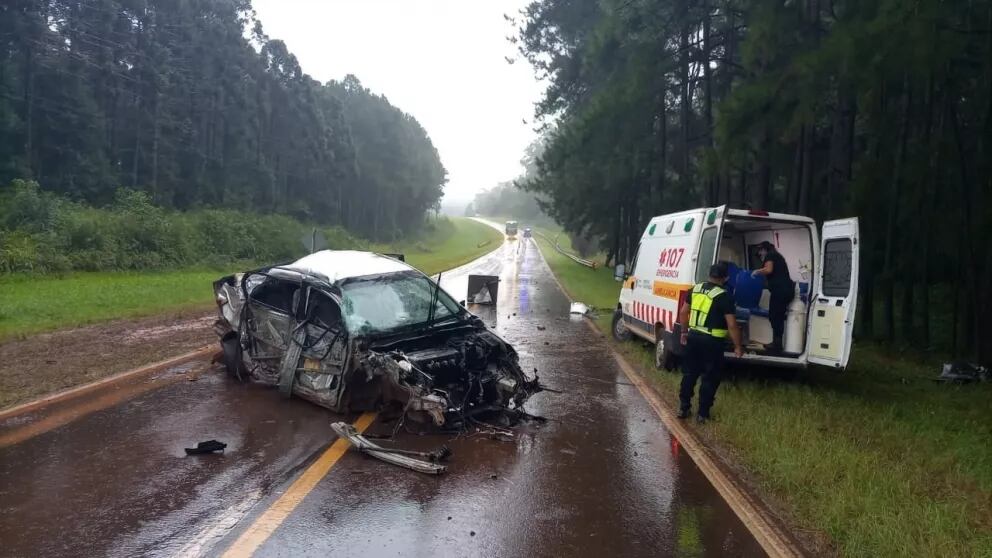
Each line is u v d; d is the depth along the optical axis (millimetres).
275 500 4652
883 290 13188
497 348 7297
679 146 26109
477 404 7008
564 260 48656
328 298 7574
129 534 4047
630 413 7297
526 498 4832
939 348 12016
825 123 15812
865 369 10211
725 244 10367
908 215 12180
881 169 11820
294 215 49969
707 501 4824
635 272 11766
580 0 27109
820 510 4551
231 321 8406
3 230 22594
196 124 41469
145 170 36906
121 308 14547
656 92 19906
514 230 85062
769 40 11289
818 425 6621
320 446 5871
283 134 50969
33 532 4047
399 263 8289
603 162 24828
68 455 5441
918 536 4152
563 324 15102
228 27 45125
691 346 7004
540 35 30266
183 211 37938
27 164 30141
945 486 5141
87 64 33688
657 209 23953
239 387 7906
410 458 5551
